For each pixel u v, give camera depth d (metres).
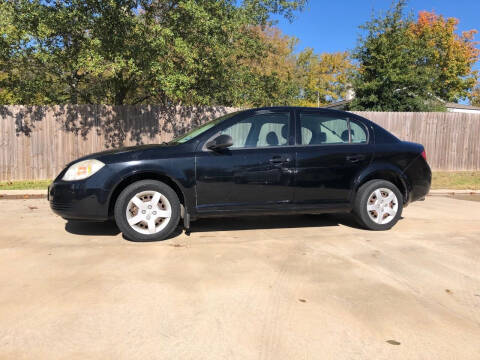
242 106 12.65
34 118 9.96
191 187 4.61
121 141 10.61
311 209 5.04
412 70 17.94
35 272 3.51
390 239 4.86
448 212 6.87
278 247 4.43
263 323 2.61
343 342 2.39
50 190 4.66
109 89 12.20
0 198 8.08
